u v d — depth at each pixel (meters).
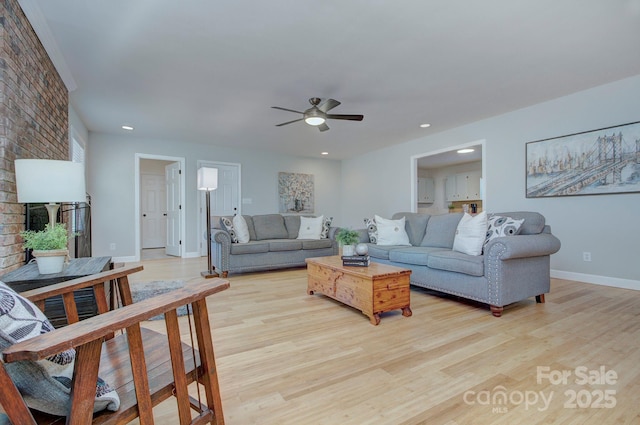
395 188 6.48
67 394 0.79
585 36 2.54
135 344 0.87
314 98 3.48
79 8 2.14
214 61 2.89
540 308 2.82
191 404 1.20
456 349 2.00
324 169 7.96
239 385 1.60
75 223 3.65
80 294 1.75
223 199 6.54
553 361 1.83
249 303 3.02
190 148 6.20
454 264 2.90
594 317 2.56
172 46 2.63
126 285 1.44
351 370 1.74
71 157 4.01
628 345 2.03
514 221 2.85
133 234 5.63
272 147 6.66
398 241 4.05
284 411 1.39
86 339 0.71
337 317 2.62
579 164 3.74
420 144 5.86
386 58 2.86
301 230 5.21
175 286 3.11
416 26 2.38
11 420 0.67
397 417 1.34
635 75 3.29
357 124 4.93
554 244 2.86
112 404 0.86
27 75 2.21
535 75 3.26
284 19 2.28
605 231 3.59
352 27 2.39
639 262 3.37
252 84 3.38
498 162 4.54
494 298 2.61
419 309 2.84
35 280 1.69
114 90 3.51
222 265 4.21
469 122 4.86
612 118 3.48
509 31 2.46
